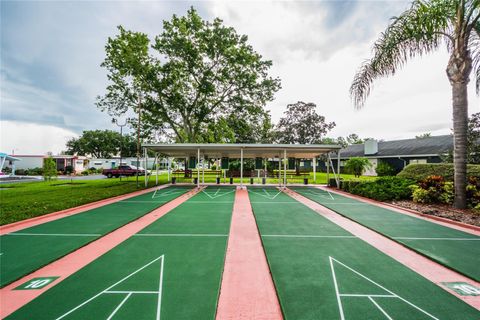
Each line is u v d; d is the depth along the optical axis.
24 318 2.46
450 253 4.26
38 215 7.12
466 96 7.31
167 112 23.02
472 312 2.58
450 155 14.83
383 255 4.21
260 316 2.52
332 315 2.51
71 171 34.91
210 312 2.57
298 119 33.41
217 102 22.95
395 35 7.78
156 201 10.08
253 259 4.04
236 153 18.12
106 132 59.78
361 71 8.91
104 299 2.82
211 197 11.31
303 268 3.67
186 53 20.20
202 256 4.16
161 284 3.17
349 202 9.92
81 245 4.70
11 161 34.19
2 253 4.29
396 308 2.64
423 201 8.63
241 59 20.86
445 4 6.91
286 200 10.46
